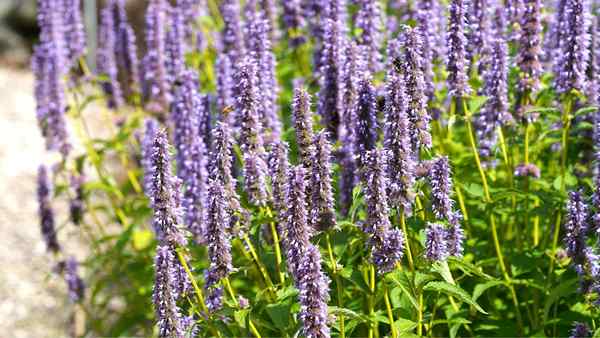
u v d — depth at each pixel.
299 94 1.44
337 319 1.45
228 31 1.82
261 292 1.48
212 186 1.43
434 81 1.72
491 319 1.61
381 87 1.67
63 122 1.92
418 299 1.42
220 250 1.44
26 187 3.13
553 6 1.74
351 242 1.49
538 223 1.70
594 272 1.45
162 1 1.91
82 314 2.33
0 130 3.57
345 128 1.58
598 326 1.52
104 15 2.01
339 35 1.60
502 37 1.69
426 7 1.65
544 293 1.63
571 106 1.67
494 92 1.60
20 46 4.66
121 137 1.97
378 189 1.38
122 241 1.86
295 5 1.90
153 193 1.43
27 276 2.62
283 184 1.46
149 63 1.89
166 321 1.41
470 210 1.71
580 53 1.58
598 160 1.53
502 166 1.73
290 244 1.38
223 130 1.47
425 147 1.46
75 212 1.97
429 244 1.41
